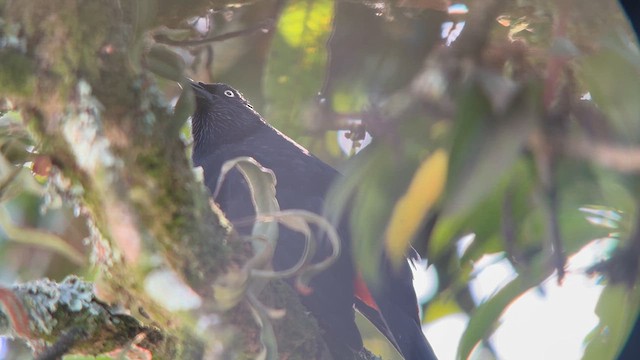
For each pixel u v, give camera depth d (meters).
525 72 5.50
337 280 7.08
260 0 6.65
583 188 5.88
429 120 5.59
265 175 5.09
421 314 7.60
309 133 6.90
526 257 6.39
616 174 5.76
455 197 5.18
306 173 8.33
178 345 5.07
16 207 7.64
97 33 4.46
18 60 4.41
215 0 6.48
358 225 5.67
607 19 5.75
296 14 6.55
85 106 4.43
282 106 6.73
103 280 4.98
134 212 4.54
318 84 6.69
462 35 5.52
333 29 7.26
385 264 7.41
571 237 6.25
